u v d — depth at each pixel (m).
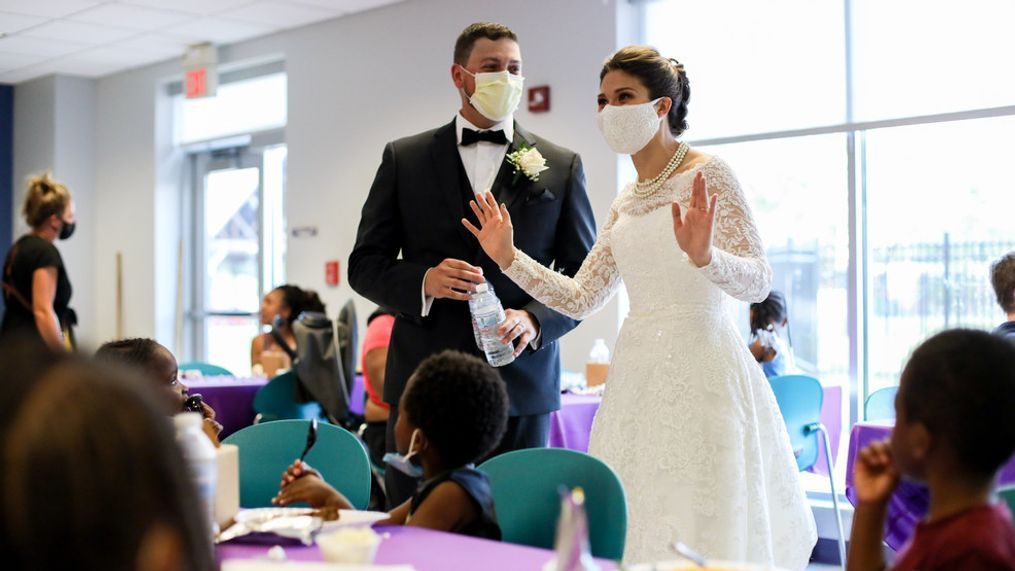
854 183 5.34
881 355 5.33
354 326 5.19
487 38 2.62
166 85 8.73
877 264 5.34
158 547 0.42
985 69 4.95
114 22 7.30
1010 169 4.93
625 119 2.31
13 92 9.47
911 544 1.24
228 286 8.58
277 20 7.27
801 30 5.49
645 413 2.30
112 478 0.41
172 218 8.77
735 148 5.74
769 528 2.27
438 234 2.66
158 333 8.70
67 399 0.42
